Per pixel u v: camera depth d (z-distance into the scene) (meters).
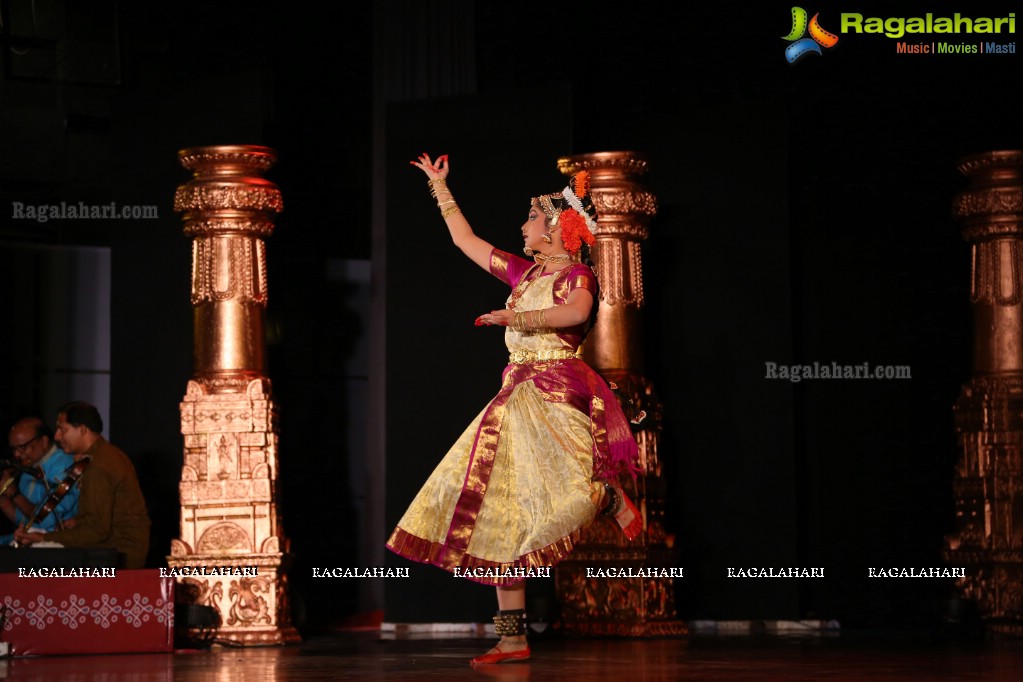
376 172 8.88
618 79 8.54
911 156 8.06
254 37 8.41
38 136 8.66
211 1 8.47
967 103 8.05
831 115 8.16
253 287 6.78
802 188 8.12
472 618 7.41
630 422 6.62
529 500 4.87
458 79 8.54
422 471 7.51
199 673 4.75
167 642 5.93
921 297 7.98
